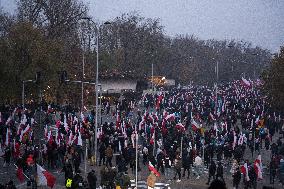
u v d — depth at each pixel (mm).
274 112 58688
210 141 39188
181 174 34344
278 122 55781
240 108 67688
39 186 28844
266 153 43938
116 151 38875
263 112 62125
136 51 106000
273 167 32031
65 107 62969
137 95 83125
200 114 59406
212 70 161875
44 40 61250
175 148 34688
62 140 35844
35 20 74250
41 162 33906
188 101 77312
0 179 30922
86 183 25406
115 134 39594
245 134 43875
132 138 36906
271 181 32344
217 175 29312
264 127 48906
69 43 76188
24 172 30656
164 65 125812
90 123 48406
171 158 33844
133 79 81250
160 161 33969
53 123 53406
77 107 65375
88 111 68188
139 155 40000
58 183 30297
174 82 122125
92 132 42281
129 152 34125
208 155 36125
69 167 28516
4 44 57125
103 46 109375
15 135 39062
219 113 58938
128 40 106312
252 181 29406
